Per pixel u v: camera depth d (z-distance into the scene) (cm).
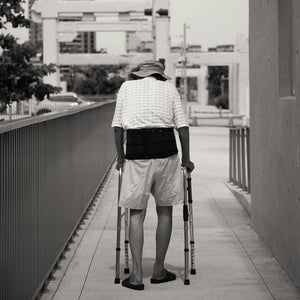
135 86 877
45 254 871
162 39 5216
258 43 1147
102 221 1348
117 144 895
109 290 868
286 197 918
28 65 1647
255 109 1191
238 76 6066
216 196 1677
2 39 1628
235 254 1055
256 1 1166
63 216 1045
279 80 962
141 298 834
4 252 634
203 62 5966
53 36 5522
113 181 2000
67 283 901
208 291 862
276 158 992
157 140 861
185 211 882
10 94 1631
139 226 876
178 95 884
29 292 760
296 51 837
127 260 946
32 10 5534
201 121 5878
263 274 939
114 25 5816
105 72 10875
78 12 5600
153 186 879
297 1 825
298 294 848
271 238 1046
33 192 788
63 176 1048
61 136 1030
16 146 695
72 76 10812
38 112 2364
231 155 1877
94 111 1659
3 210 632
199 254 1058
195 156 2792
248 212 1411
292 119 868
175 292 859
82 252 1077
